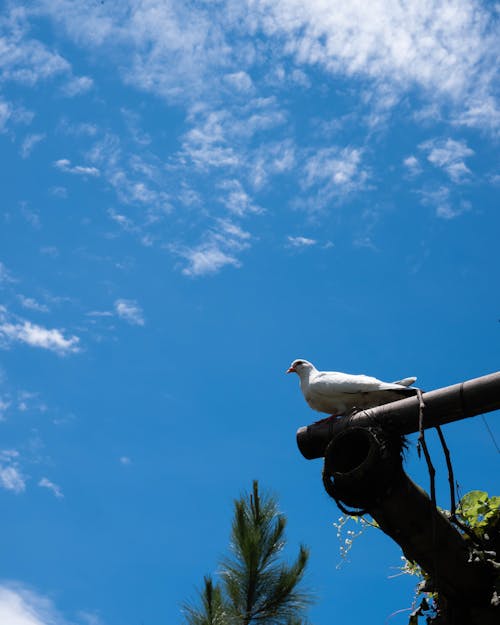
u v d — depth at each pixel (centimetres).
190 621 652
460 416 493
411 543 505
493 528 578
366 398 642
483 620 532
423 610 589
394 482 474
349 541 616
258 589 673
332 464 486
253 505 716
